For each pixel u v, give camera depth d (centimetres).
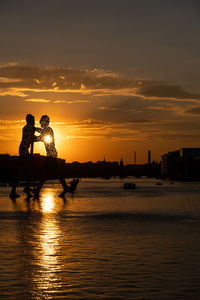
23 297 2364
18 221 6438
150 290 2489
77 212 8106
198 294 2409
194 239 4450
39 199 12769
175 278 2758
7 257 3453
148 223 6091
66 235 4806
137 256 3488
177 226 5697
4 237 4644
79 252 3681
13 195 13488
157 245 4047
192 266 3103
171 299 2319
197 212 7950
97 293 2433
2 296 2380
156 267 3075
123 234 4884
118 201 11538
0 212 8181
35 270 2991
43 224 6003
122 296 2373
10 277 2795
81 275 2845
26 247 3953
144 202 11062
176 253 3616
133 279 2738
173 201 11400
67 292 2455
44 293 2436
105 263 3216
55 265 3150
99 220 6562
